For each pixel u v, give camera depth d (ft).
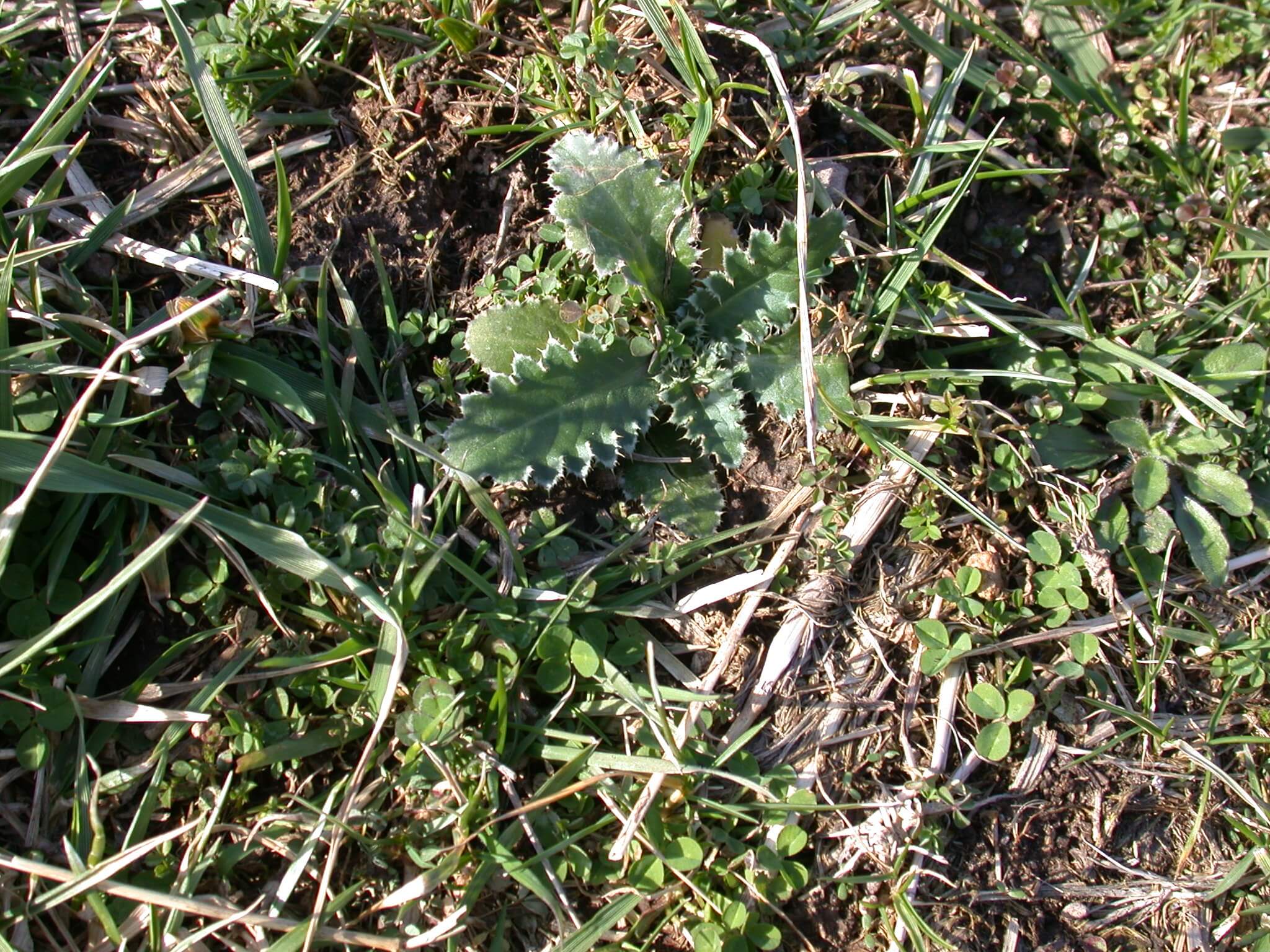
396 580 1.30
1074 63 1.70
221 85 1.46
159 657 1.31
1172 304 1.56
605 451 1.37
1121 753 1.40
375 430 1.40
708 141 1.50
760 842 1.32
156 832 1.27
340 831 1.24
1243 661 1.44
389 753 1.30
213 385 1.38
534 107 1.50
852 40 1.60
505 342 1.40
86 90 1.46
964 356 1.52
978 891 1.34
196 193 1.47
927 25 1.64
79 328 1.36
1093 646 1.41
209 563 1.32
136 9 1.52
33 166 1.35
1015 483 1.44
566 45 1.47
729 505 1.42
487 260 1.47
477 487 1.33
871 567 1.42
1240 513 1.45
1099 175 1.64
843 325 1.45
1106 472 1.48
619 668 1.35
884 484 1.42
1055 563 1.42
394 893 1.23
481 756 1.28
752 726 1.36
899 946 1.29
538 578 1.36
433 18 1.51
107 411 1.33
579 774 1.31
